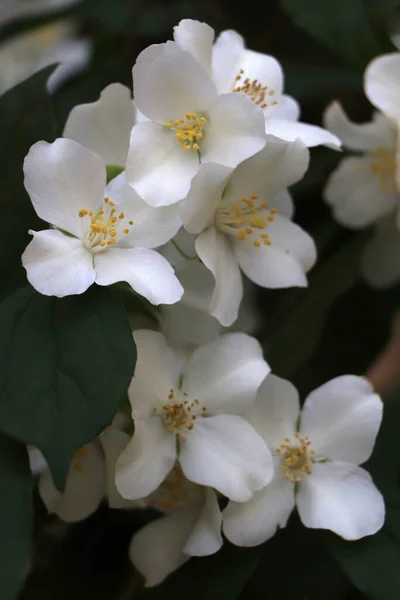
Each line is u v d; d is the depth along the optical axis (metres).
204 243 0.39
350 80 0.47
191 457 0.39
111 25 0.49
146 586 0.40
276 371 0.45
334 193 0.45
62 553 0.42
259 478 0.38
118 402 0.36
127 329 0.37
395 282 0.47
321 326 0.45
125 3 0.50
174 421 0.39
